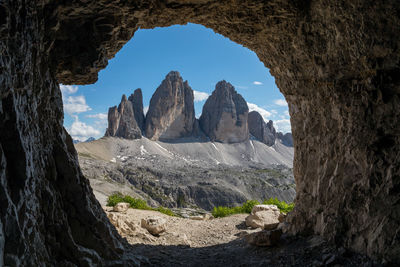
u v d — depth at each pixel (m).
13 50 3.61
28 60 4.09
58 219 4.94
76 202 5.63
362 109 6.20
